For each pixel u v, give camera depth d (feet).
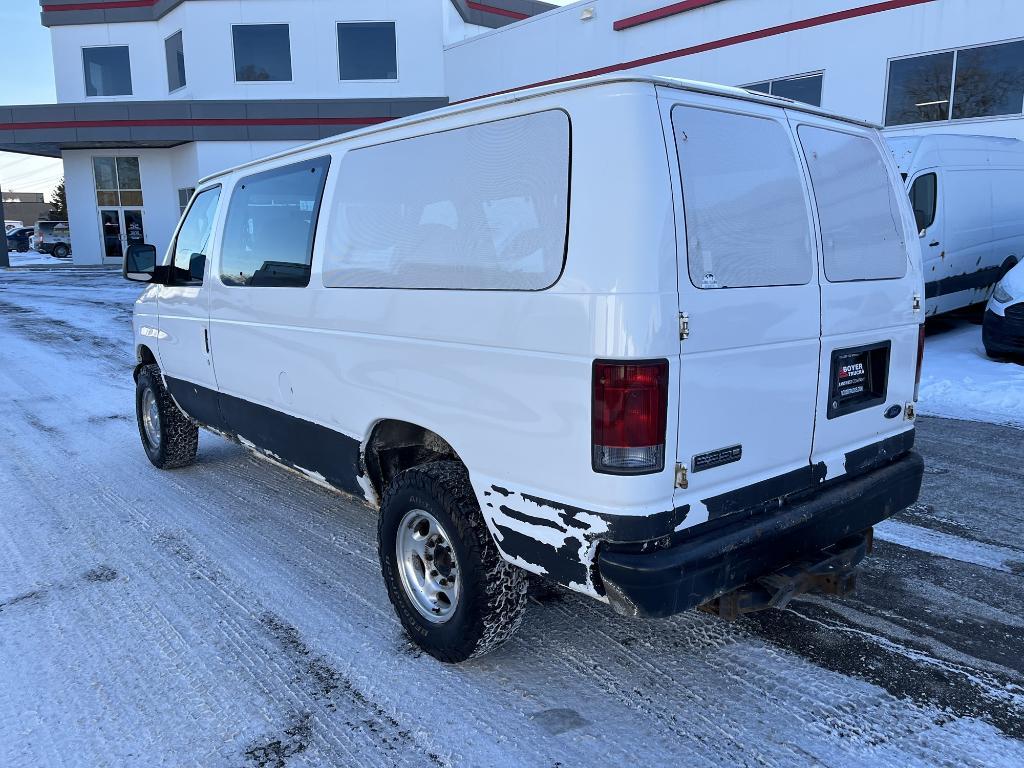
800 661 10.36
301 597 12.46
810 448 9.71
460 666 10.38
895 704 9.39
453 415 9.55
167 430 18.60
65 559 14.02
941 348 31.89
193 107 78.38
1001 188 35.99
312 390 12.31
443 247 9.59
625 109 7.76
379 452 11.64
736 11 47.26
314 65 78.38
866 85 42.32
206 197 15.90
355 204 11.18
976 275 35.04
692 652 10.64
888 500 10.70
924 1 39.52
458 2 80.43
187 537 15.02
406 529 10.63
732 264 8.44
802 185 9.46
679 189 7.91
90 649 10.94
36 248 142.51
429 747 8.77
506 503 8.98
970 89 38.88
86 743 8.93
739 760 8.45
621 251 7.63
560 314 8.08
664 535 8.03
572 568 8.38
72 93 89.40
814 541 9.52
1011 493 16.61
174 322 17.04
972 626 11.21
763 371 8.84
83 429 23.84
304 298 12.19
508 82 66.39
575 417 8.03
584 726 9.07
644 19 52.31
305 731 9.09
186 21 78.79
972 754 8.48
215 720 9.32
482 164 9.09
